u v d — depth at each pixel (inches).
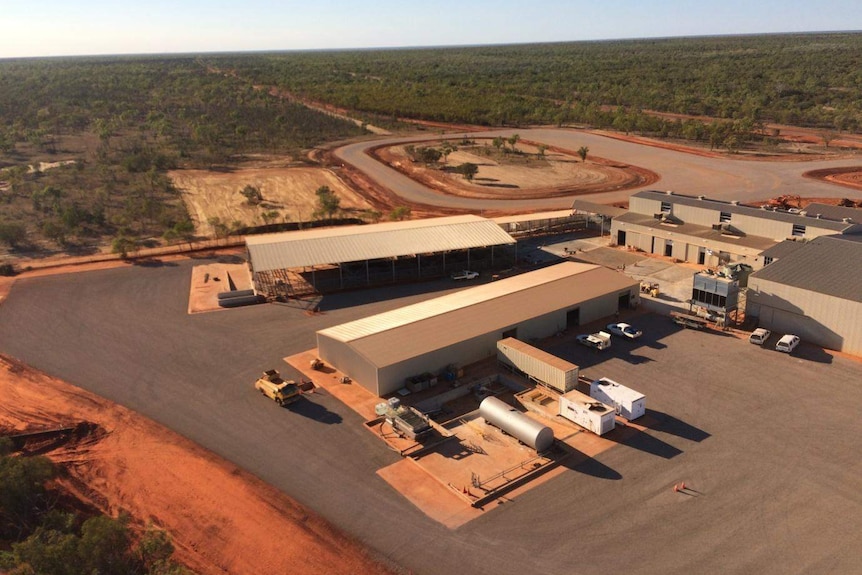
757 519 1189.7
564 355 1893.5
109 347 2042.3
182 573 979.3
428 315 1936.5
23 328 2206.0
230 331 2150.6
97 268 2851.9
